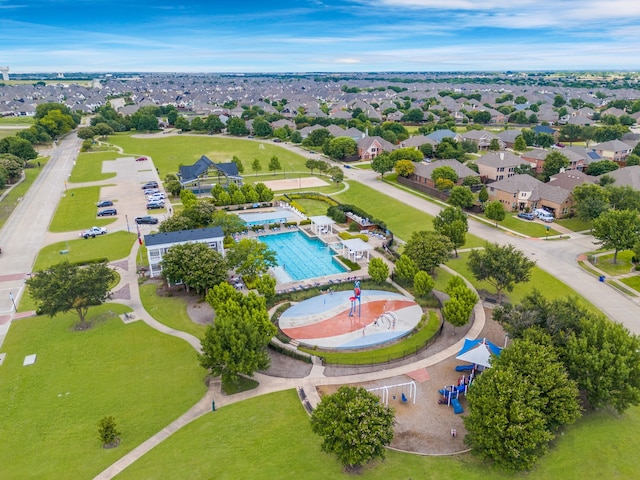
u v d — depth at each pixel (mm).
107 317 63531
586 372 43219
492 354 47062
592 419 44250
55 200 118312
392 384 49938
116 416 44688
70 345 56750
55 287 57656
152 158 174125
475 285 74438
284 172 155000
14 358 53969
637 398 41250
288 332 61156
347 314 65875
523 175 116375
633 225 77875
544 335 46156
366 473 37750
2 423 43594
